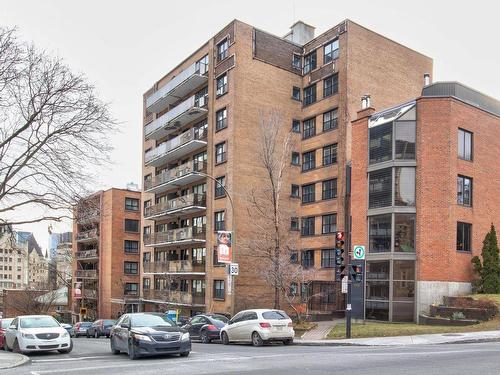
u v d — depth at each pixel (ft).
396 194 99.60
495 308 84.28
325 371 36.63
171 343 49.16
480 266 97.91
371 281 102.22
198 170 146.61
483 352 48.67
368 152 106.32
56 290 250.37
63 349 58.59
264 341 65.98
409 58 144.77
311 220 135.23
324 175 132.46
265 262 116.47
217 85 142.10
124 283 207.82
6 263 381.60
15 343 58.80
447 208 96.58
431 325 88.12
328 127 133.80
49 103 64.13
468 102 103.14
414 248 97.30
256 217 130.00
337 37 134.10
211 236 137.90
